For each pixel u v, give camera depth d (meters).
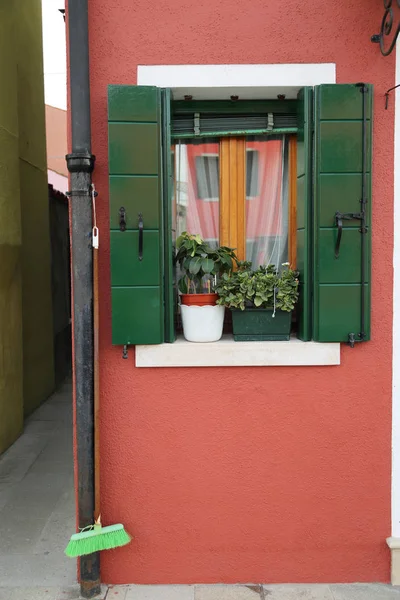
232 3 2.87
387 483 3.01
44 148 7.15
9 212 5.35
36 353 6.81
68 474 4.73
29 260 6.46
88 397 2.83
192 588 2.97
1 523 3.83
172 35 2.87
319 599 2.87
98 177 2.90
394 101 2.92
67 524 3.81
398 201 2.94
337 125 2.84
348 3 2.89
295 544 3.01
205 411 2.95
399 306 2.96
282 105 3.12
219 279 3.12
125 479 2.97
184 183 3.24
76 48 2.73
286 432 2.97
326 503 3.01
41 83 7.00
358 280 2.90
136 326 2.86
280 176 3.23
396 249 2.96
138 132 2.80
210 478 2.98
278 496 3.00
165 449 2.97
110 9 2.85
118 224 2.83
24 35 6.22
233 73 2.88
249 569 3.01
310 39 2.89
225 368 2.94
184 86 2.88
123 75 2.88
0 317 5.15
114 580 3.00
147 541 2.99
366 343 2.97
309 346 2.92
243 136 3.19
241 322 2.98
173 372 2.93
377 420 2.99
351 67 2.91
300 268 3.04
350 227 2.88
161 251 2.88
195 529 2.99
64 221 9.14
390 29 2.63
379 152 2.93
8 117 5.30
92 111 2.88
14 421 5.57
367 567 3.03
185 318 3.00
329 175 2.86
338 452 2.99
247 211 3.26
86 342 2.81
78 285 2.79
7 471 4.81
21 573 3.18
